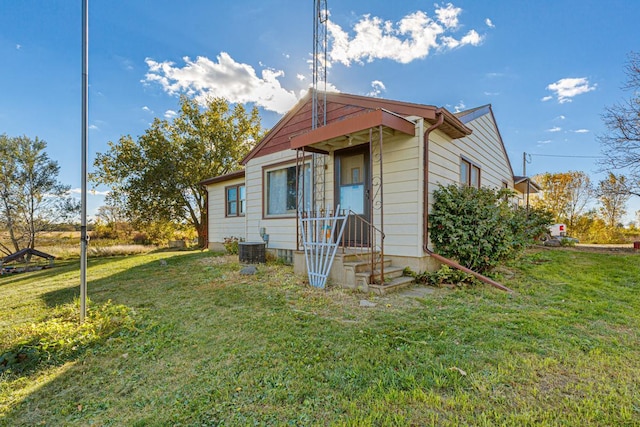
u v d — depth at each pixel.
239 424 1.83
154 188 16.97
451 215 5.44
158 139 17.39
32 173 15.05
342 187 6.59
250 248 7.43
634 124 10.16
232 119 19.48
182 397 2.15
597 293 4.48
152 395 2.20
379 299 4.27
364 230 6.18
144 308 4.23
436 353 2.60
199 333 3.26
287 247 7.75
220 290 5.03
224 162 19.17
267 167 8.36
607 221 18.59
